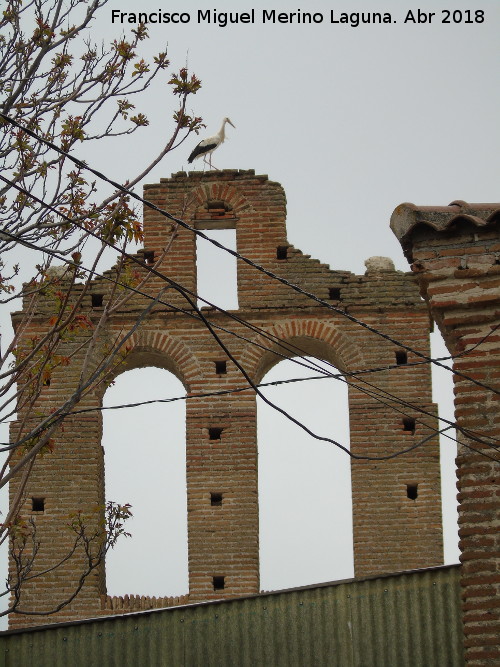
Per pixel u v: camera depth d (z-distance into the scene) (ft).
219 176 153.07
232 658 101.81
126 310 147.84
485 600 96.73
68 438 144.66
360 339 147.74
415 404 145.79
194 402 146.30
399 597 100.78
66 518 142.72
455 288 102.01
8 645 103.04
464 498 98.73
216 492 144.05
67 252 107.14
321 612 101.55
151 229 151.74
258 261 150.51
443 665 99.35
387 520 142.82
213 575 141.69
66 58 113.29
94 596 139.74
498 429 99.55
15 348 112.47
